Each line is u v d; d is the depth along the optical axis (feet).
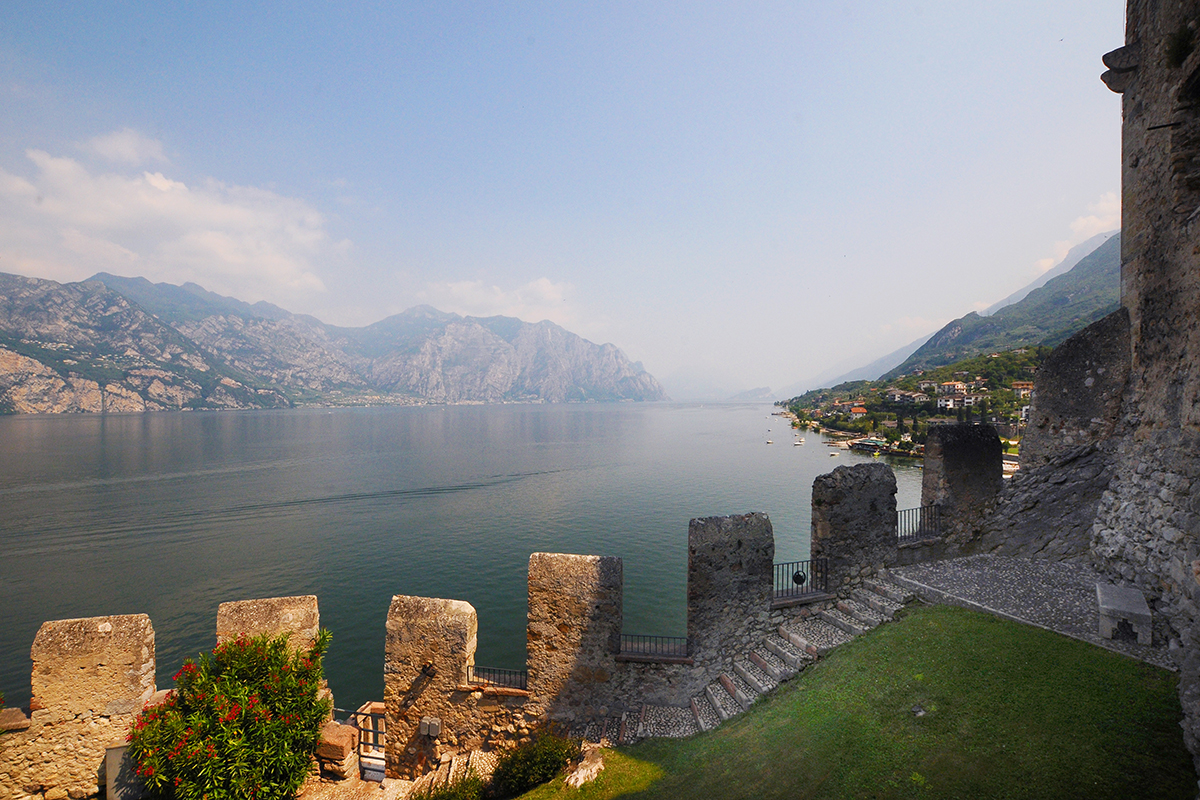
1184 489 32.63
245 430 630.74
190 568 143.43
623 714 37.91
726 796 26.66
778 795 25.63
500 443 497.05
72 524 192.75
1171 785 20.80
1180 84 35.53
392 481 282.97
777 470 304.09
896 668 33.65
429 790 33.86
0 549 162.40
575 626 38.68
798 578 44.06
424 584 129.49
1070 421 47.52
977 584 42.88
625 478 285.23
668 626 101.60
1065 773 22.62
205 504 225.56
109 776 32.27
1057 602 38.52
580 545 159.22
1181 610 31.78
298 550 158.81
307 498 237.66
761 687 36.73
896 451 368.68
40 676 33.58
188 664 34.09
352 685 83.71
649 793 28.37
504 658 91.61
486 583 129.70
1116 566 40.50
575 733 37.70
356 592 124.57
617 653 38.34
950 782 23.58
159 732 31.53
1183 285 34.83
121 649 34.47
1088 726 25.17
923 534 49.90
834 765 26.50
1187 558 31.50
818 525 44.75
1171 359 36.27
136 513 209.46
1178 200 35.35
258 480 285.84
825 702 32.12
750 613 40.45
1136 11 41.96
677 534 169.58
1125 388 43.55
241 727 32.17
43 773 33.40
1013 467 211.00
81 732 33.83
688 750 32.19
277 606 38.32
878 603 42.32
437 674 38.86
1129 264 43.11
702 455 386.52
